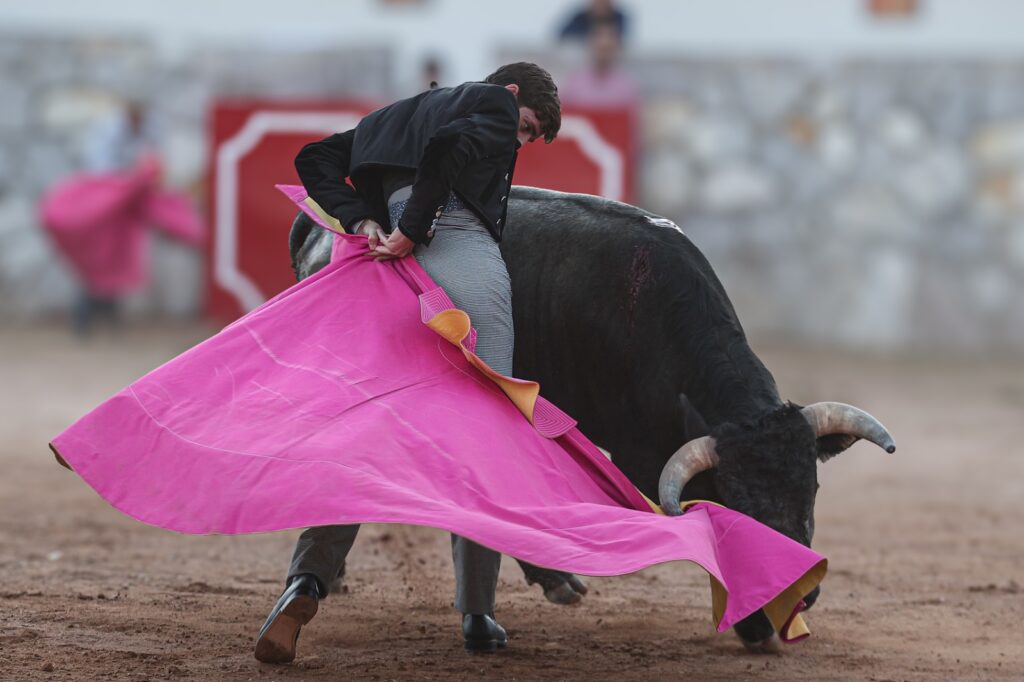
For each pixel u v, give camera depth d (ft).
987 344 161.48
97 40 164.14
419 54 174.09
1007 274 161.07
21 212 165.68
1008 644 52.60
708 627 53.88
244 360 44.80
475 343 46.09
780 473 43.91
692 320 49.67
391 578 61.00
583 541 40.57
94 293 156.04
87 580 58.59
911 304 161.48
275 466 41.45
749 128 160.66
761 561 41.70
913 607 58.44
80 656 46.09
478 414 44.14
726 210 160.86
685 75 159.84
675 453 45.16
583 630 52.85
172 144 163.12
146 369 132.26
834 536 74.74
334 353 45.19
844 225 161.27
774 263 161.27
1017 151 160.56
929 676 47.65
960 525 78.43
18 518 72.69
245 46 162.40
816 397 126.11
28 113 165.07
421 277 46.34
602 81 145.18
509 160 47.01
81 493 80.59
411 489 41.24
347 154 48.88
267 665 45.60
